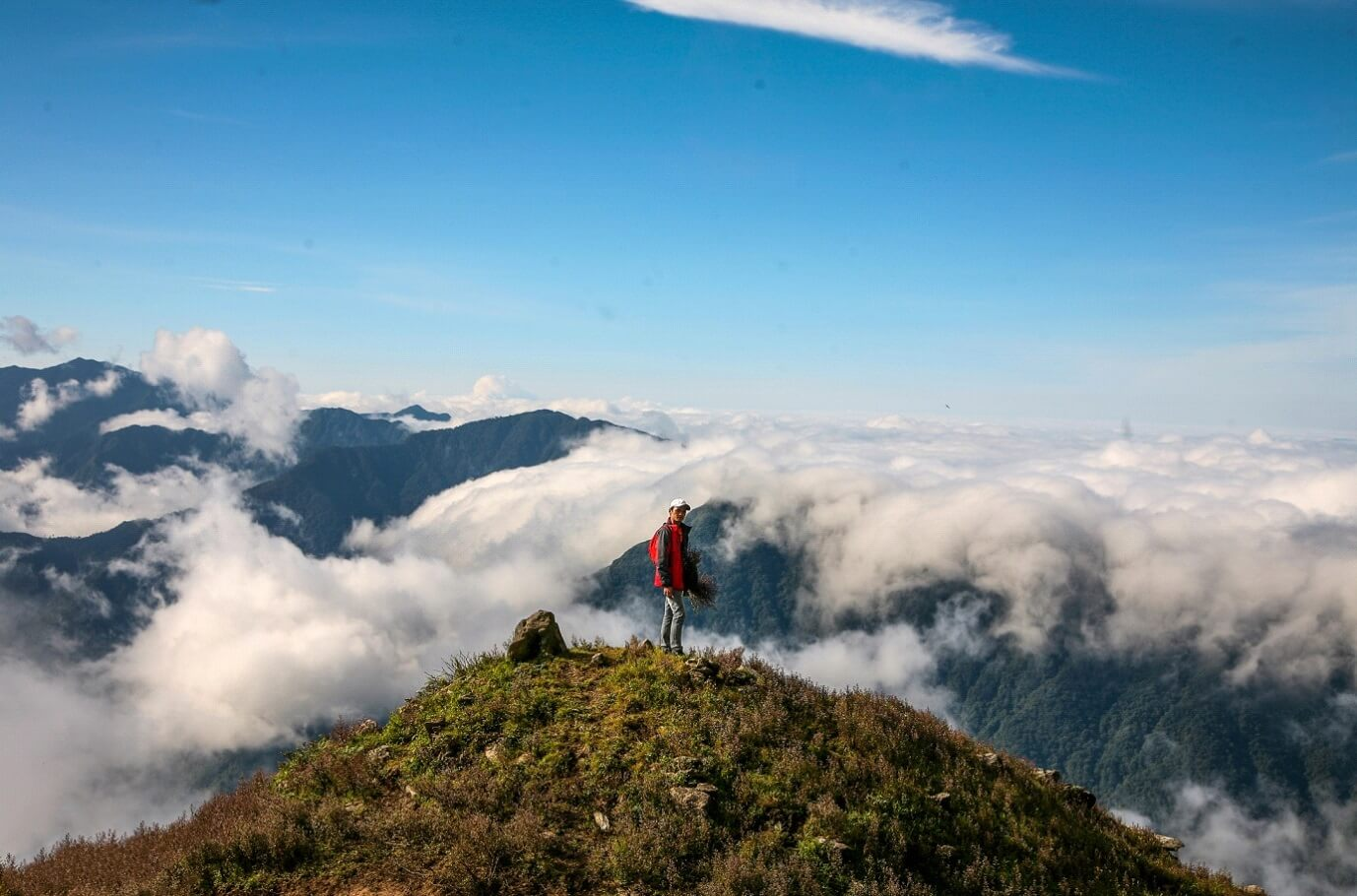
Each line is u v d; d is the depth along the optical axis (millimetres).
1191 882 10969
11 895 9406
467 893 8438
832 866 9273
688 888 8797
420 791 10445
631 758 10828
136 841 10750
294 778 11281
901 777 11023
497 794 10227
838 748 11555
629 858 9062
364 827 9578
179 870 8984
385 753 11539
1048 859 10383
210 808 11094
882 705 13312
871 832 9852
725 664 13539
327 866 9000
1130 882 10492
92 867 9906
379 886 8625
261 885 8703
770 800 10195
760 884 8812
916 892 9125
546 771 10664
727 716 11727
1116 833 11844
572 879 8805
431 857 9047
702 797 10008
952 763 11930
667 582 14328
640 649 14250
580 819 9883
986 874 9789
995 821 10805
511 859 8969
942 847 9945
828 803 10180
